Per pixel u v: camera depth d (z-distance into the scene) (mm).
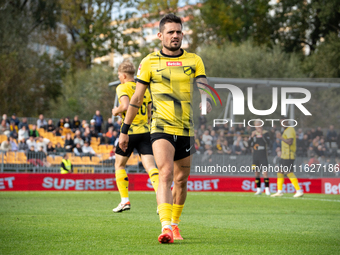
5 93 77625
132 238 10742
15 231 11961
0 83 75750
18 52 81250
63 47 100750
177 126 10219
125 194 17172
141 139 15719
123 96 16016
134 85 16531
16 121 49938
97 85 92125
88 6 101500
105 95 90750
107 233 11656
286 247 9727
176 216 10898
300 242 10547
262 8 98188
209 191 34312
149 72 10445
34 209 18734
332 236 11719
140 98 10656
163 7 100000
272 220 15664
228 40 100750
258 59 81000
